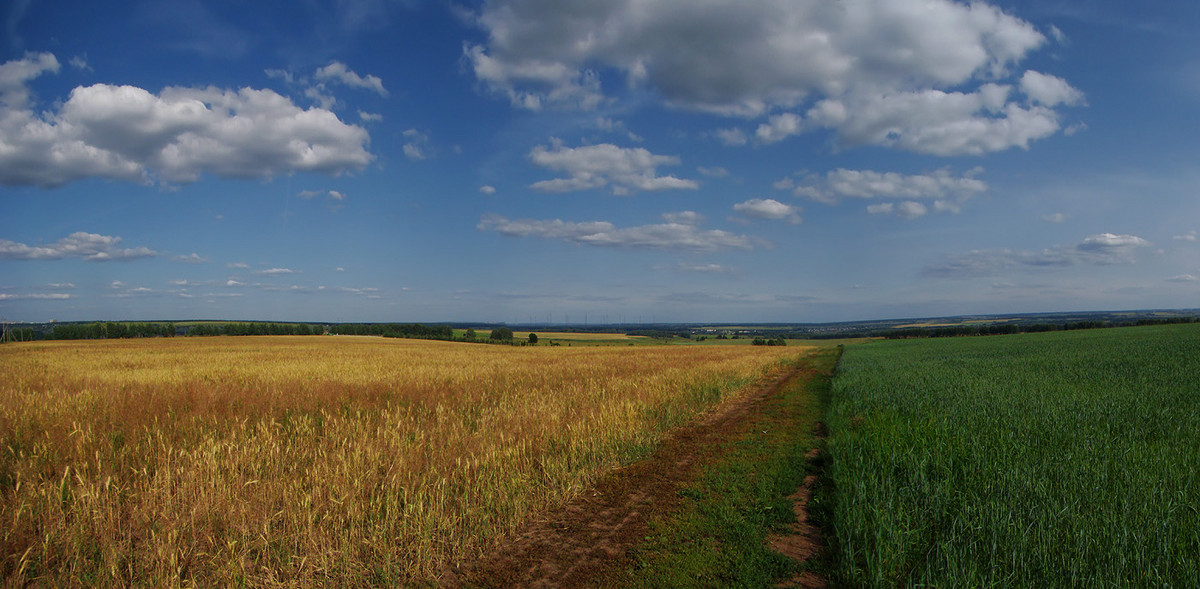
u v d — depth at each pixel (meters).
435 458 7.92
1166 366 20.39
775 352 54.38
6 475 6.71
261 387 14.39
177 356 35.09
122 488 6.23
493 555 5.62
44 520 5.43
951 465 7.34
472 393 15.05
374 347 55.06
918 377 19.84
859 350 55.94
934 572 4.67
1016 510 5.53
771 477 8.45
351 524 5.59
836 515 6.16
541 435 9.48
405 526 5.64
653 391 15.48
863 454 8.47
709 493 7.66
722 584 5.06
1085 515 5.25
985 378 18.80
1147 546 4.59
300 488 6.39
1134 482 6.04
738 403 17.17
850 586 4.88
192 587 4.53
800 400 17.66
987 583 4.40
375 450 7.86
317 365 26.61
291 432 9.34
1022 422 9.96
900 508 5.73
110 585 4.61
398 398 13.23
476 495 6.65
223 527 5.58
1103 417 10.41
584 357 37.25
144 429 8.84
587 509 6.99
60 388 13.38
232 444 7.57
